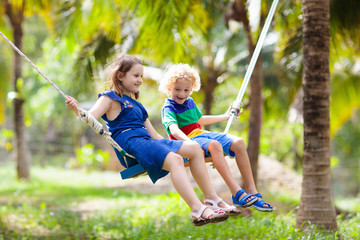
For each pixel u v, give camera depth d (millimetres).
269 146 20281
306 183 7086
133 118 4508
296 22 8875
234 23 14562
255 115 10164
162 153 4156
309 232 6621
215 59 14531
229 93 19453
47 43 20656
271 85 14602
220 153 4445
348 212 10289
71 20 9695
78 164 23734
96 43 10492
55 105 22047
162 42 8789
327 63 7094
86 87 10891
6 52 17547
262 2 8492
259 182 14219
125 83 4562
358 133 23766
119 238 7766
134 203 11773
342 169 24828
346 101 14227
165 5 8227
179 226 8297
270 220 7828
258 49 5457
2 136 20703
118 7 9312
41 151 27938
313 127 7055
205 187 4242
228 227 7648
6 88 17906
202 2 10844
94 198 13438
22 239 7637
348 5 8727
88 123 4176
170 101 4914
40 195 14031
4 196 13594
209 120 5184
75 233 8391
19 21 16031
